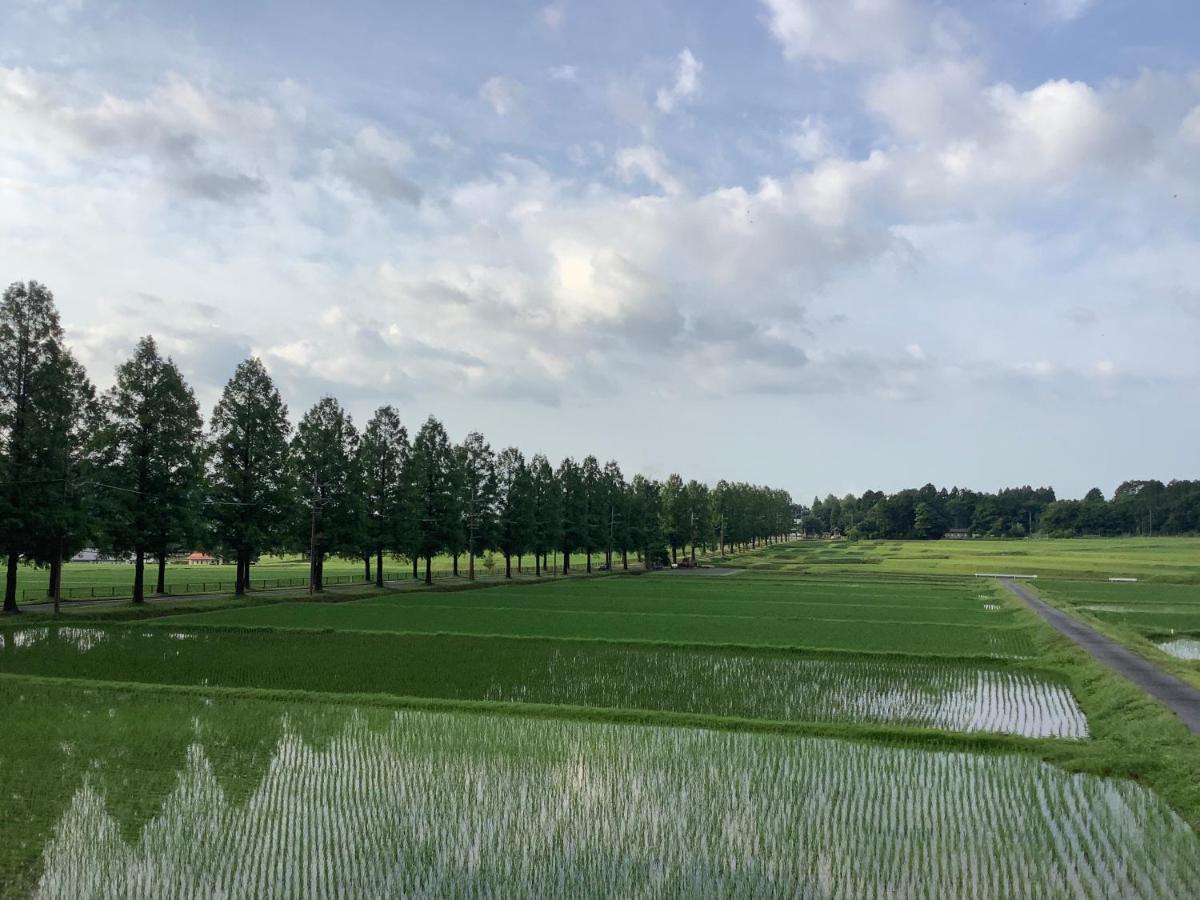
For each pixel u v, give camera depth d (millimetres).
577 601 56250
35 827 13219
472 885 11078
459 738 18891
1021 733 20703
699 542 135875
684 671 28578
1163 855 12094
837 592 66812
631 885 11062
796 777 16047
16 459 41562
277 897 10734
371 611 47625
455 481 78312
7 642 34312
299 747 18094
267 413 57969
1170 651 35719
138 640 34844
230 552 56938
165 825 13289
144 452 50031
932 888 10969
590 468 110562
